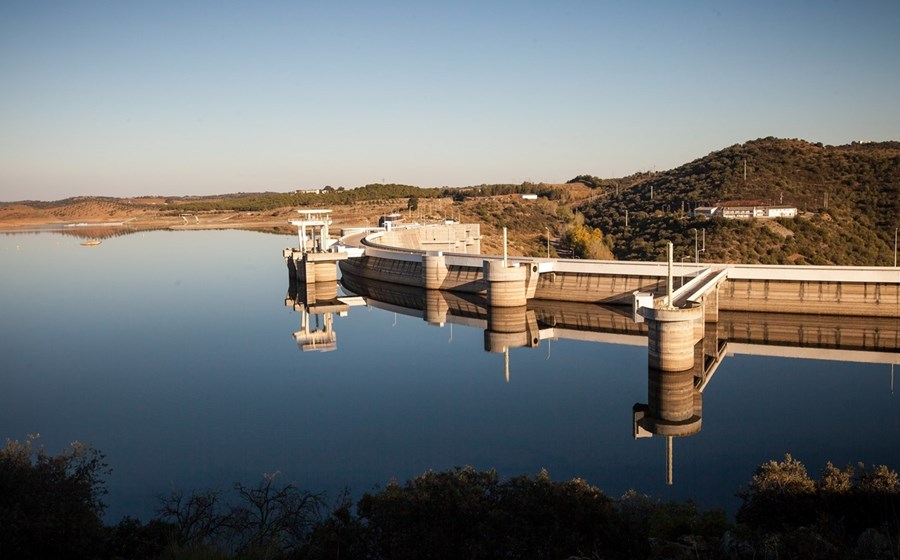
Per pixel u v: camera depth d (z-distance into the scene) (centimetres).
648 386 5441
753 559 1880
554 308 8888
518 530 1883
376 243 13838
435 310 9456
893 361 6184
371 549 1947
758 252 12569
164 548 1988
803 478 2480
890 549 1773
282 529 2155
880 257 12519
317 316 9475
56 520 1859
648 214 17650
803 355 6488
